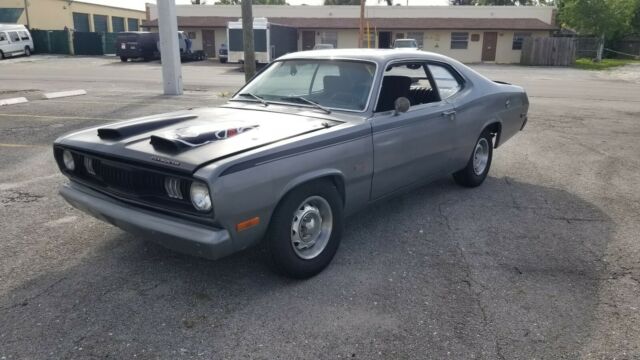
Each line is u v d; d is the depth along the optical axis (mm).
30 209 4828
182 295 3289
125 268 3646
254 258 3836
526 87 19234
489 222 4695
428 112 4500
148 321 2992
